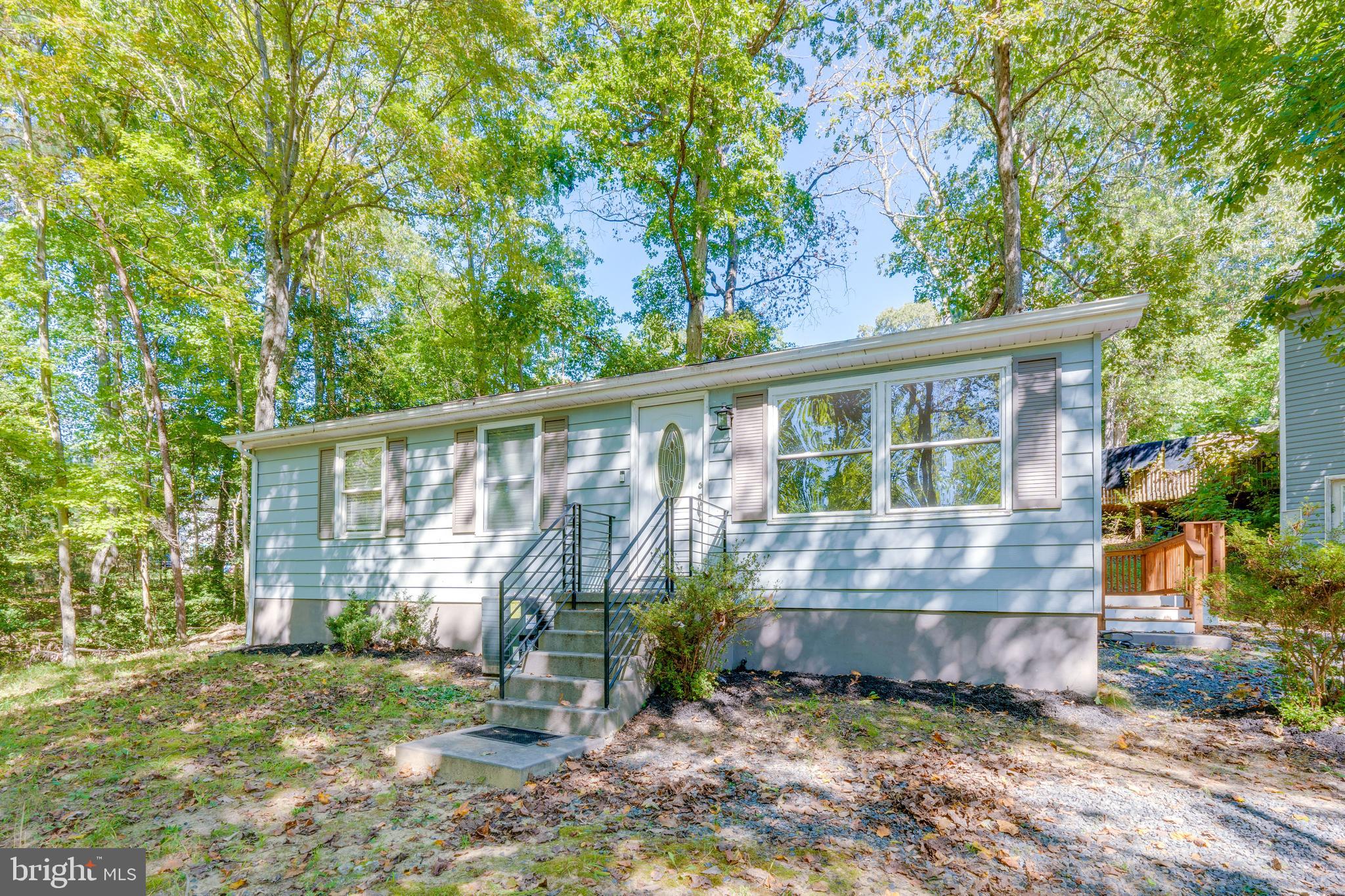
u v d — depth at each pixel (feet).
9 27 38.34
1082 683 20.27
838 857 11.57
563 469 30.73
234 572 67.67
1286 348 41.73
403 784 15.81
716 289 70.95
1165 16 33.55
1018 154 49.98
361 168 48.91
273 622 39.37
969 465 22.33
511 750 16.61
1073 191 49.80
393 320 79.05
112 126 48.29
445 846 12.43
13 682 30.30
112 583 63.21
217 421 65.00
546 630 22.88
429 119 51.90
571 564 28.35
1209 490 48.78
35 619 60.29
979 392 22.33
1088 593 20.13
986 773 15.25
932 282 59.82
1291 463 41.06
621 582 27.84
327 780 16.19
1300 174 30.73
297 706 22.88
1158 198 65.46
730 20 44.78
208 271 50.24
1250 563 19.26
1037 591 20.85
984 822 12.82
